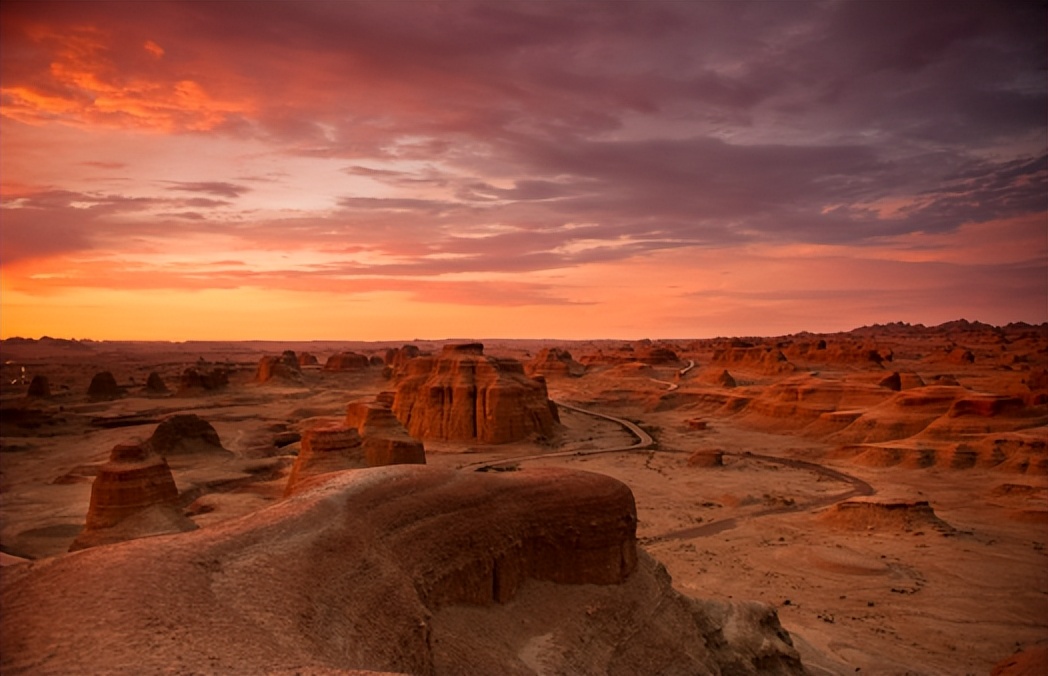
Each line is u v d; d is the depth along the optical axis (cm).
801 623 4728
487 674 2633
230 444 11050
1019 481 8319
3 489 8219
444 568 2867
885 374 14500
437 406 11969
